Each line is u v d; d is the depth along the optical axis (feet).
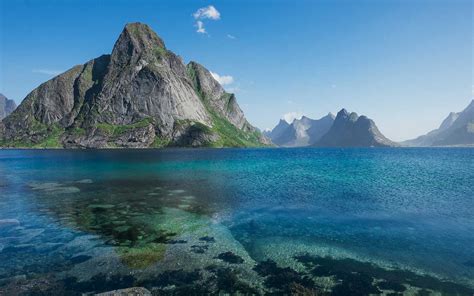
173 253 71.56
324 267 64.90
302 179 194.90
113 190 155.74
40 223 96.68
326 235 85.30
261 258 69.21
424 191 150.51
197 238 82.38
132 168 270.87
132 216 104.94
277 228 91.45
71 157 435.94
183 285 56.34
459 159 387.34
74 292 53.93
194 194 143.95
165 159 389.19
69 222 97.60
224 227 92.38
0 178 207.00
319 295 53.67
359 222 97.76
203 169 260.01
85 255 70.18
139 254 70.69
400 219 101.09
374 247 76.28
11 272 61.72
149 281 57.77
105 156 459.73
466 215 105.40
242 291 54.54
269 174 222.69
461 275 61.46
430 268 64.59
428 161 349.61
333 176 209.77
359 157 435.94
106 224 95.40
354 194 142.92
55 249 74.02
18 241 79.82
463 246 76.74
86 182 184.14
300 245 77.51
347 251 73.77
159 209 114.93
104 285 56.34
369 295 54.03
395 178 198.39
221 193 146.41
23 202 128.16
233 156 463.42
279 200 130.21
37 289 54.90
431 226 93.35
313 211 111.75
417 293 54.80
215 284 56.85
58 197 138.21
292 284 57.26
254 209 114.73
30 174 228.22
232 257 69.51
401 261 68.13
